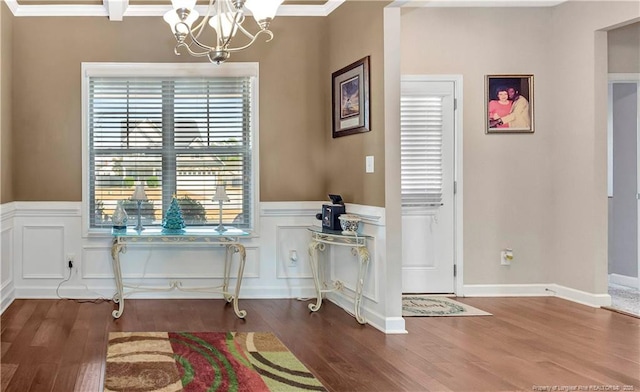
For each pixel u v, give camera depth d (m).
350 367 3.07
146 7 4.73
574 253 4.87
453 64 5.00
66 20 4.72
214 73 4.83
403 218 5.07
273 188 4.92
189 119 4.87
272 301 4.76
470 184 5.05
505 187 5.07
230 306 4.55
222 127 4.89
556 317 4.27
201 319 4.11
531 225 5.09
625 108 5.63
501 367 3.09
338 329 3.87
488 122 5.03
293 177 4.93
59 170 4.75
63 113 4.74
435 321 4.13
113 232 4.27
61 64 4.73
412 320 4.14
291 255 4.93
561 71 4.98
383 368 3.05
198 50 4.84
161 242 4.32
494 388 2.77
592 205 4.67
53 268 4.76
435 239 5.08
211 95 4.88
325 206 4.38
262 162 4.90
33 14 4.69
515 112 5.05
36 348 3.36
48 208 4.73
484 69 5.02
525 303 4.76
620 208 5.71
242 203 4.92
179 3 2.87
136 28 4.77
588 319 4.20
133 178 4.84
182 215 4.82
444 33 4.99
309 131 4.94
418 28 4.97
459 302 4.78
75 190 4.76
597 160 4.65
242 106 4.91
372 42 3.95
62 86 4.74
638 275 5.40
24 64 4.70
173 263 4.84
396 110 3.79
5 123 4.47
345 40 4.48
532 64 5.05
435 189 5.05
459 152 5.03
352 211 4.31
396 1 3.66
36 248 4.74
